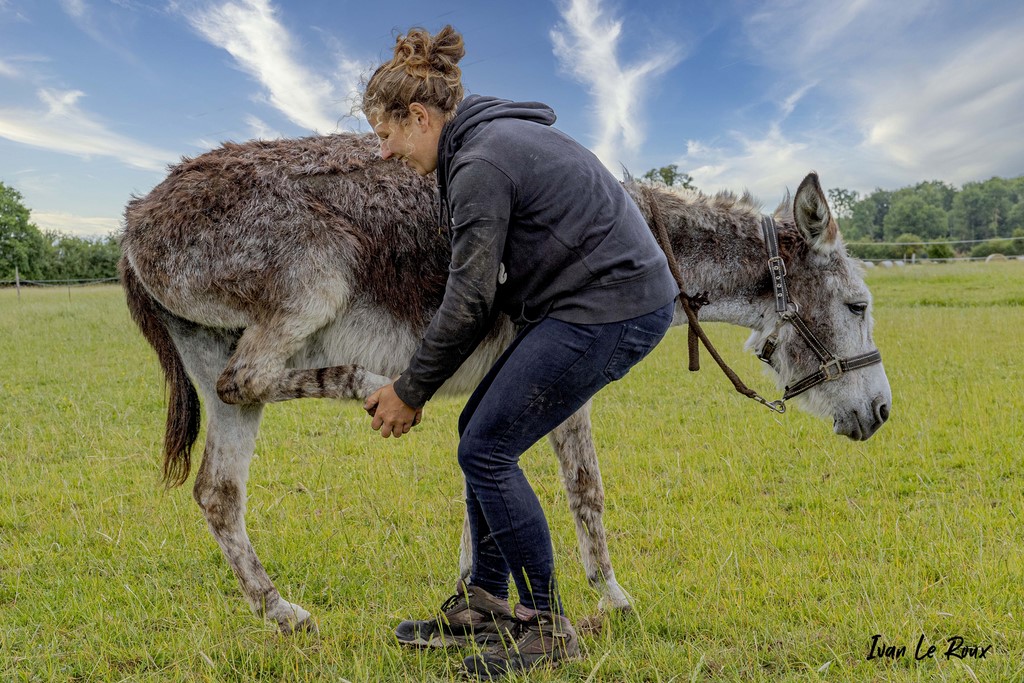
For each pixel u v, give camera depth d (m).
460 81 2.35
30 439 5.59
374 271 2.88
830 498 4.21
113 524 3.97
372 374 2.73
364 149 3.03
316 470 4.98
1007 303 13.98
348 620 2.95
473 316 2.20
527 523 2.35
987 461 4.59
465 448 2.34
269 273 2.76
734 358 8.89
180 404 3.06
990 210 86.38
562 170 2.19
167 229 2.80
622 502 4.31
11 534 3.87
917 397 6.31
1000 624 2.62
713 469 4.85
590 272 2.20
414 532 3.90
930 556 3.24
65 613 2.98
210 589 3.29
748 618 2.81
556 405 2.30
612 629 2.82
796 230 3.41
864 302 3.41
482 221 2.12
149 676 2.54
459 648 2.59
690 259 3.38
